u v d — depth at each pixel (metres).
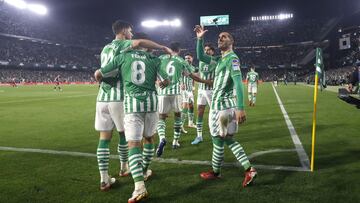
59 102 19.73
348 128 9.44
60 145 7.55
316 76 5.52
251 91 16.80
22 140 8.13
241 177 5.24
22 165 5.91
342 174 5.30
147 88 4.46
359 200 4.27
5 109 15.62
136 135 4.38
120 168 5.78
